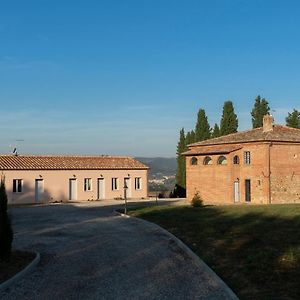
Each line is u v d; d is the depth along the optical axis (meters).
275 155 45.53
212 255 15.98
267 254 14.96
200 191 50.06
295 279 11.89
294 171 46.62
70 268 14.97
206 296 11.27
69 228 26.30
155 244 19.75
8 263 15.00
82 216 34.03
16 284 12.77
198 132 64.94
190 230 22.45
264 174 44.81
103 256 17.12
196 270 14.33
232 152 47.06
